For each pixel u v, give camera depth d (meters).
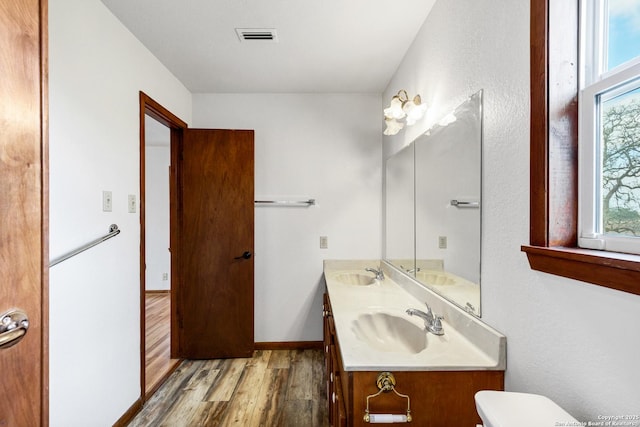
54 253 1.29
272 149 2.85
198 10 1.67
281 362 2.58
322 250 2.87
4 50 0.65
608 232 0.75
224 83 2.63
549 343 0.83
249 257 2.67
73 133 1.39
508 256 1.00
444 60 1.49
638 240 0.66
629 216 0.70
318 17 1.73
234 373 2.39
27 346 0.71
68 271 1.36
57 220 1.31
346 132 2.87
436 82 1.59
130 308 1.84
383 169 2.81
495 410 0.73
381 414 1.00
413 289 1.84
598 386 0.69
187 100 2.75
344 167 2.87
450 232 1.41
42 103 0.74
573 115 0.82
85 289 1.47
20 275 0.69
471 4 1.23
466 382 1.02
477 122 1.18
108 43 1.65
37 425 0.73
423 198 1.76
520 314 0.94
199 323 2.63
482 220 1.16
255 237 2.85
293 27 1.82
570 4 0.82
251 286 2.67
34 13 0.72
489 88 1.11
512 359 0.98
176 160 2.69
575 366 0.75
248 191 2.68
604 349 0.67
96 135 1.55
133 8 1.64
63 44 1.34
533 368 0.89
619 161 0.72
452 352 1.10
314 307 2.87
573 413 0.75
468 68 1.26
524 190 0.93
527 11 0.91
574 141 0.82
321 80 2.58
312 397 2.06
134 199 1.88
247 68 2.36
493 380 1.02
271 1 1.59
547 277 0.84
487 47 1.12
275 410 1.92
